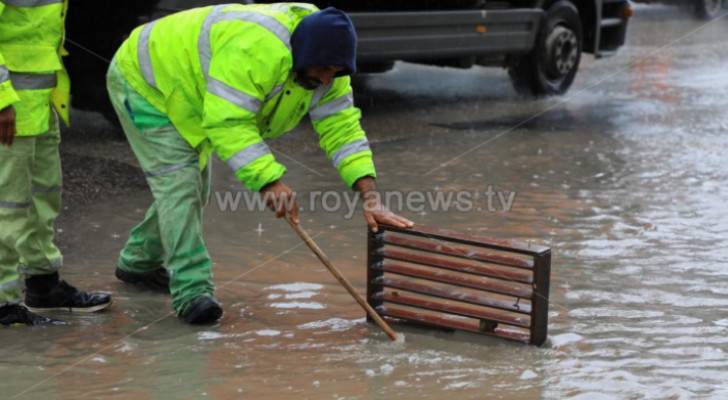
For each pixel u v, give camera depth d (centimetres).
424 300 1352
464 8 3052
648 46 4619
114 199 2008
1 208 1333
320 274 1592
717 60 4241
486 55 3127
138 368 1220
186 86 1311
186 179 1349
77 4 2508
